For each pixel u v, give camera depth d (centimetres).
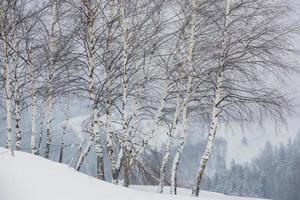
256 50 1834
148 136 2092
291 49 1844
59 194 1108
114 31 1983
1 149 1356
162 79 2089
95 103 1942
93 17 1928
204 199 1232
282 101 1869
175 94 2183
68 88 2147
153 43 2041
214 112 1911
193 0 1992
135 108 2141
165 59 2077
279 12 1842
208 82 2017
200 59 2019
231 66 1881
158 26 2017
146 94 2222
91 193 1146
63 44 2120
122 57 2011
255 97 1888
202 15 2005
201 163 1897
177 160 2000
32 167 1215
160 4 1998
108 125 2017
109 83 2017
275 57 1847
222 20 1953
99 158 1928
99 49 2012
